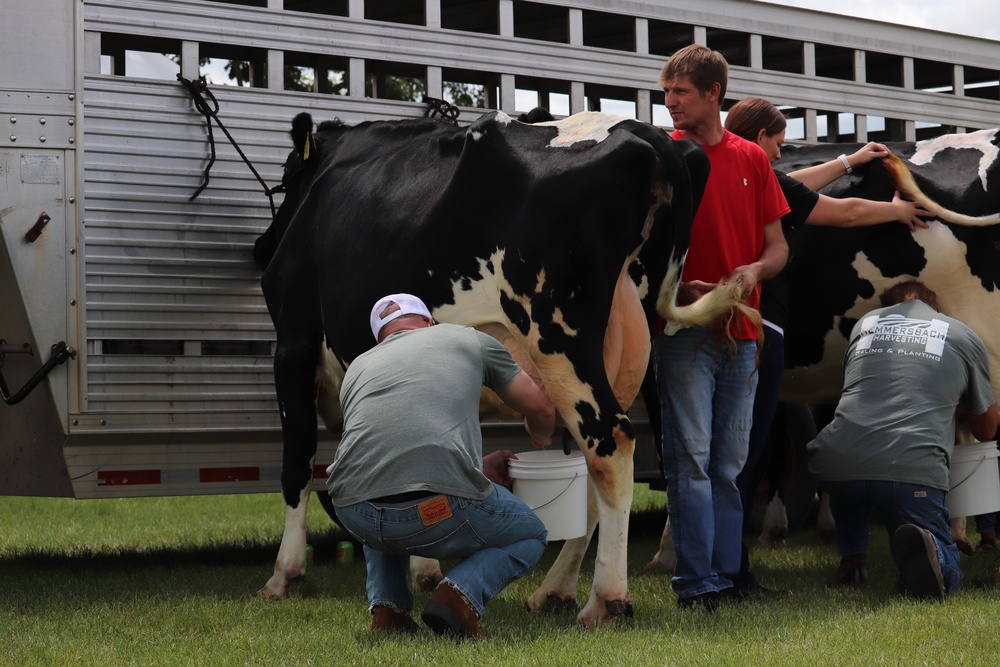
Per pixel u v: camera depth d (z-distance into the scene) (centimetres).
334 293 589
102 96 687
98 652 435
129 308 691
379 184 587
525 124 509
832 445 558
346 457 442
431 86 750
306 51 727
